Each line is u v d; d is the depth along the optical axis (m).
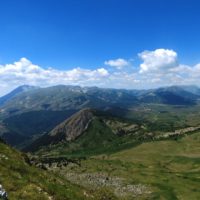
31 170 40.16
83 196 42.56
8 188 30.81
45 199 31.98
